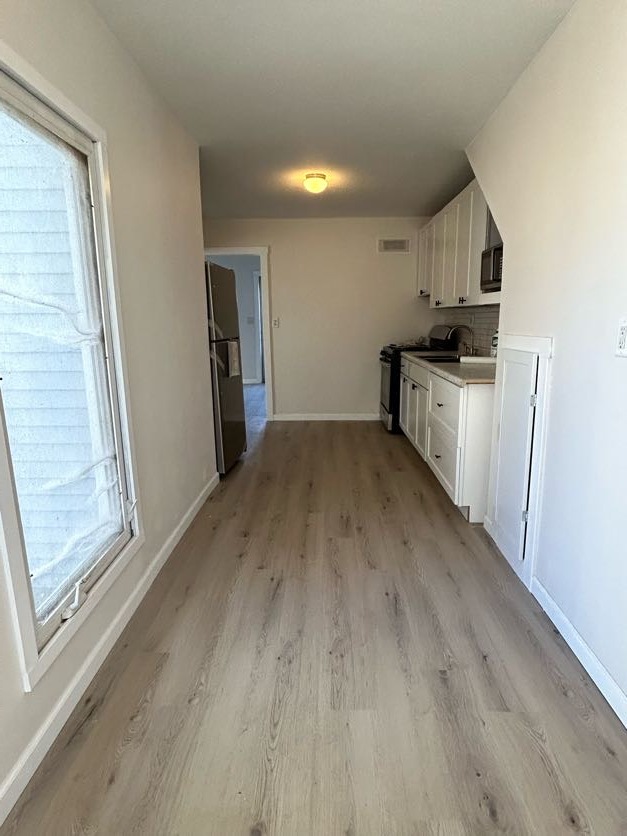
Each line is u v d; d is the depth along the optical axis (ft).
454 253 13.35
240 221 18.16
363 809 3.95
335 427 18.20
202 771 4.28
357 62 6.99
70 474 5.24
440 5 5.73
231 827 3.82
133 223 6.83
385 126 9.29
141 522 6.96
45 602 4.69
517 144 7.54
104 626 5.77
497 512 8.49
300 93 7.92
